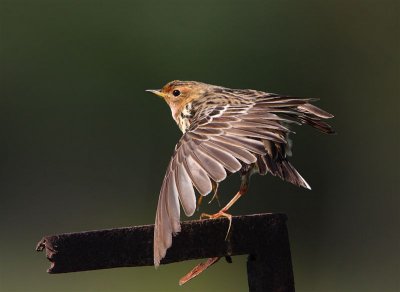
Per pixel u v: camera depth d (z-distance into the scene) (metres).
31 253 17.22
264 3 20.67
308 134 18.98
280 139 5.70
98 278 15.80
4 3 19.92
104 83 19.88
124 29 20.06
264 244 6.10
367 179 19.44
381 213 18.92
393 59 21.12
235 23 20.61
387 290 17.16
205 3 20.56
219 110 6.26
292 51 20.75
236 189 16.92
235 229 6.04
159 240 5.25
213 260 6.27
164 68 20.23
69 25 19.98
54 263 5.61
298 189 17.62
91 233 5.68
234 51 20.56
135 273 15.66
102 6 20.22
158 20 20.50
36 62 19.88
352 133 20.39
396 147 20.17
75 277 15.62
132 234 5.74
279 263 6.11
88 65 19.94
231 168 5.32
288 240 6.15
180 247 5.91
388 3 21.20
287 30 20.75
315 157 19.00
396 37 21.23
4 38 19.83
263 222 6.10
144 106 19.67
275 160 6.43
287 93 20.69
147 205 18.86
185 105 8.05
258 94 6.92
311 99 6.61
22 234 18.20
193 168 5.36
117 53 20.06
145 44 20.28
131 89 19.88
